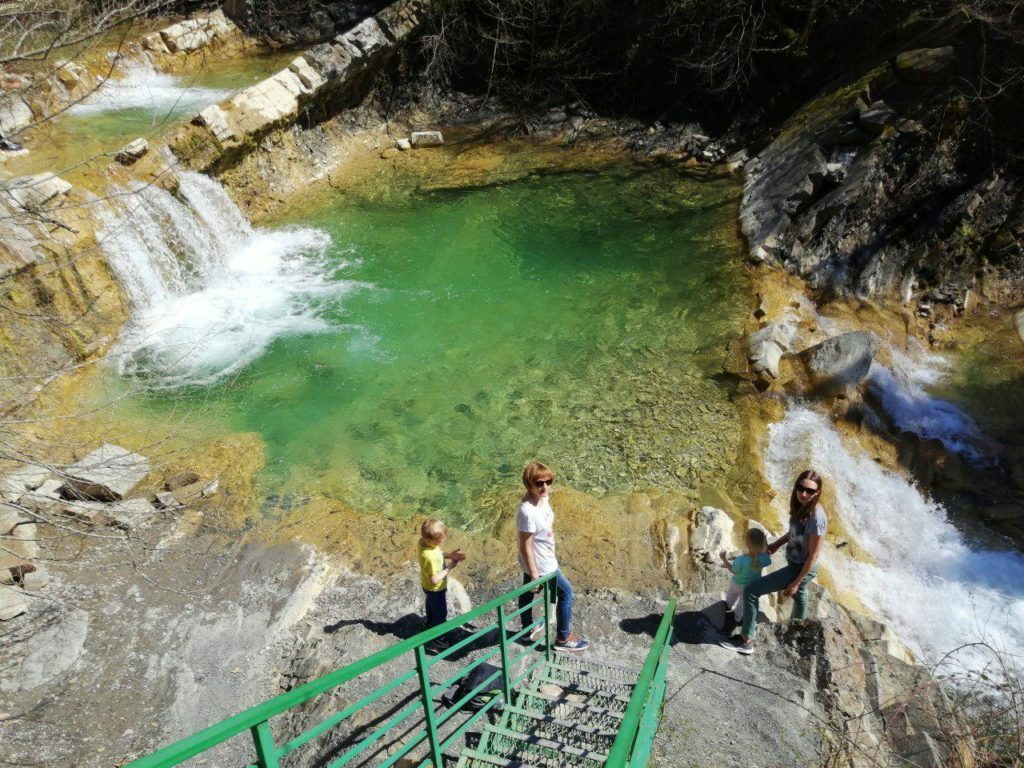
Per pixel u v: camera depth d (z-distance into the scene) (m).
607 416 10.23
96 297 11.06
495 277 13.48
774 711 5.51
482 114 19.66
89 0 7.72
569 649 6.19
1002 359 12.03
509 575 7.41
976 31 14.39
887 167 13.80
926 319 12.67
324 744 5.30
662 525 7.95
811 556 5.69
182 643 6.64
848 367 10.63
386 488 9.00
